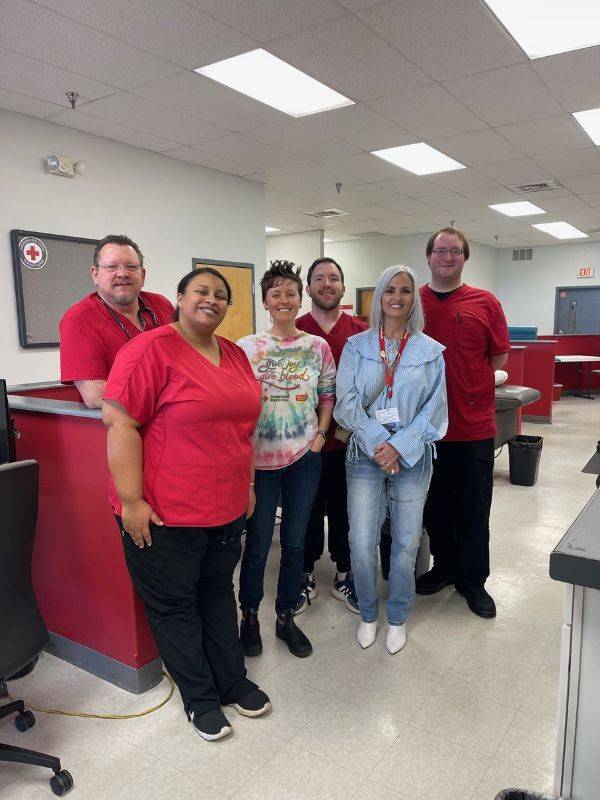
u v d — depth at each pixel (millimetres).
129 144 5086
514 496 4012
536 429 6500
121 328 1984
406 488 2004
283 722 1706
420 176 6344
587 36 3277
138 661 1845
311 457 1989
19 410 1989
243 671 1807
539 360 6812
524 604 2430
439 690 1851
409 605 2102
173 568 1587
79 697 1849
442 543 2506
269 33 3170
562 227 9875
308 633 2215
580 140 5129
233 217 6277
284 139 5012
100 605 1903
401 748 1593
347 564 2484
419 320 2021
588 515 985
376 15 3002
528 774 1494
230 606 1791
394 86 3906
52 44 3242
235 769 1525
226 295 1628
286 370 1946
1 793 1467
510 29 3193
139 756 1581
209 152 5367
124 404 1463
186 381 1506
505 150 5414
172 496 1541
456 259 2244
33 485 1416
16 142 4273
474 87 3941
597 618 999
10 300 4312
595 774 1062
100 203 4895
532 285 12492
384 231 10156
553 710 1749
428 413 1957
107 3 2842
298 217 8727
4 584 1380
